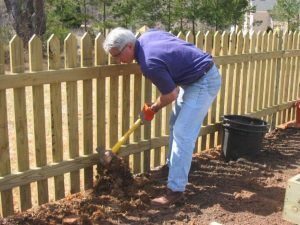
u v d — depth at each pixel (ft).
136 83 9.72
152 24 34.65
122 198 8.87
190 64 8.30
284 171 10.84
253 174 10.51
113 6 34.63
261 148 11.96
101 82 9.02
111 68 9.07
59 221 8.00
